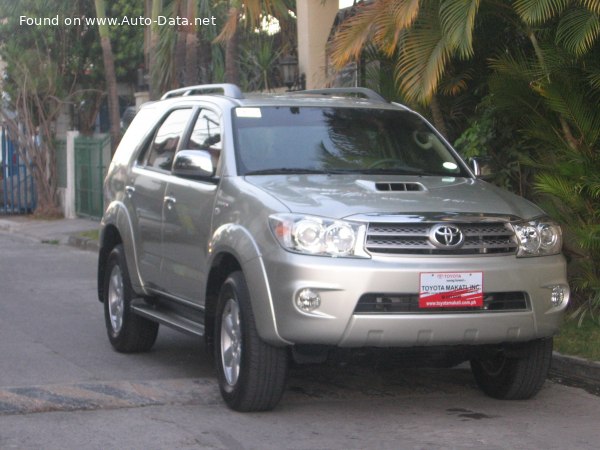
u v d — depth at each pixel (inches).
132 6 1364.4
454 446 319.0
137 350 470.3
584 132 482.6
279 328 329.1
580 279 489.7
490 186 386.9
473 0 469.1
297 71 901.2
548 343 368.5
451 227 335.3
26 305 626.5
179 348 486.3
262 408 353.1
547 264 350.0
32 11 1316.4
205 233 380.2
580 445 323.0
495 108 528.1
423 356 349.7
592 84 473.7
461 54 483.8
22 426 338.3
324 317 322.7
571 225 490.0
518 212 354.3
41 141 1353.3
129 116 999.0
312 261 324.5
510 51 549.3
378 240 330.0
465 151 546.6
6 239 1150.3
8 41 1338.6
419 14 499.5
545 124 500.7
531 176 547.8
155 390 389.4
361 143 404.2
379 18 502.0
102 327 546.6
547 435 334.6
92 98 1448.1
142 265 446.6
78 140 1326.3
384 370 434.6
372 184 361.1
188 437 326.6
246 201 355.3
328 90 466.3
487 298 339.0
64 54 1373.0
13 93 1346.0
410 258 329.7
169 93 491.5
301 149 392.8
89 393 382.6
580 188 472.7
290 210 335.0
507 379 376.8
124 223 460.8
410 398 386.6
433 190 362.3
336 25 799.7
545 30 494.9
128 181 467.8
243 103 408.8
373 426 342.6
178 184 412.8
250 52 1046.4
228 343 362.3
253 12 759.1
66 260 911.7
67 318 576.1
